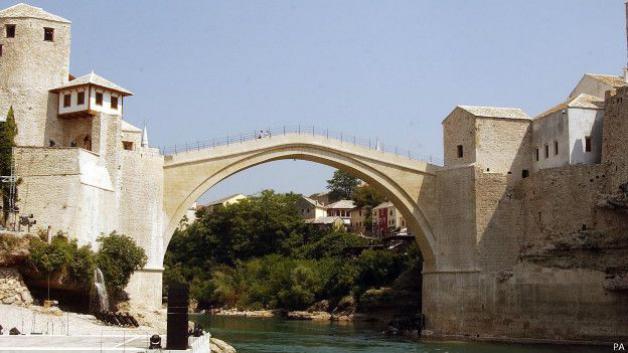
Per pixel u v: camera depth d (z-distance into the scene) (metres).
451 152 72.06
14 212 51.38
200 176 63.16
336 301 101.38
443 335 68.62
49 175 52.66
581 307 60.81
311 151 68.81
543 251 63.53
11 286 47.94
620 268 59.22
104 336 38.31
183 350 30.19
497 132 69.38
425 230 71.38
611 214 59.66
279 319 100.38
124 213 56.94
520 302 64.81
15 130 54.44
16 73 58.97
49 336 37.69
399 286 89.38
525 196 67.75
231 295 119.06
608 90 65.50
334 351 55.00
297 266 109.94
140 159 58.47
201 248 135.75
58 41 60.50
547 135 67.38
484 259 67.12
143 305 55.59
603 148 61.69
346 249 113.38
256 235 130.25
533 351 54.28
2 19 59.66
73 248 50.44
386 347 58.47
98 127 56.03
